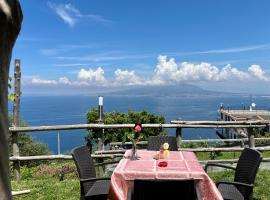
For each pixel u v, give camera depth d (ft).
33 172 27.12
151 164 13.42
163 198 10.05
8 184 3.05
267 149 24.03
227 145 41.34
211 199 11.94
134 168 12.74
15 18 3.18
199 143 35.68
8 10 3.07
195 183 12.11
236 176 13.53
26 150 43.09
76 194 18.35
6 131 3.06
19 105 22.52
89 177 14.29
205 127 23.52
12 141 22.43
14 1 3.16
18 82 22.52
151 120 56.59
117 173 12.31
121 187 12.21
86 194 13.25
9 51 3.16
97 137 23.04
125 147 37.19
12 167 23.31
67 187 19.61
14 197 17.87
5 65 3.10
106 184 14.44
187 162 13.82
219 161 23.70
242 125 24.56
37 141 45.93
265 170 23.16
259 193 18.02
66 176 25.07
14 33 3.19
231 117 97.76
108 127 22.67
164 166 12.98
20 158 22.35
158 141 19.69
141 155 15.07
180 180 10.02
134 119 55.67
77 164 13.47
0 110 3.01
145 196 10.04
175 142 19.69
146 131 36.50
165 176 12.12
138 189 10.08
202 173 12.13
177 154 15.47
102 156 22.47
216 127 23.58
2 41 3.06
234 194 12.80
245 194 12.28
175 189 10.02
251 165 12.78
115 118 55.06
